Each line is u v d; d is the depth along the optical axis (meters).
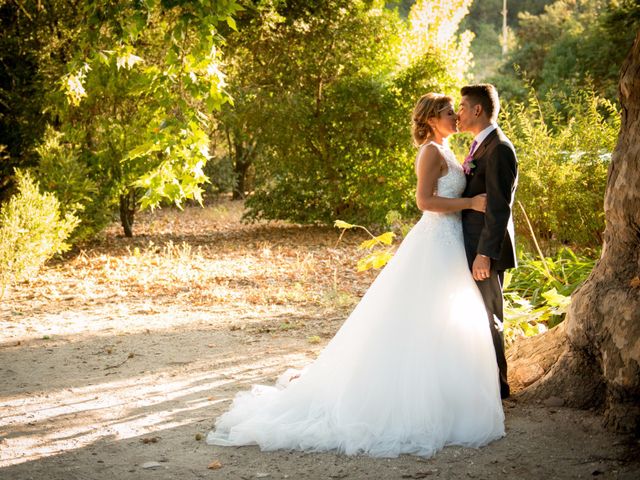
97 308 7.61
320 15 12.70
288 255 11.27
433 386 3.54
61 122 12.19
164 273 9.56
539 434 3.50
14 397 4.63
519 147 8.29
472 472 3.16
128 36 7.11
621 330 3.48
